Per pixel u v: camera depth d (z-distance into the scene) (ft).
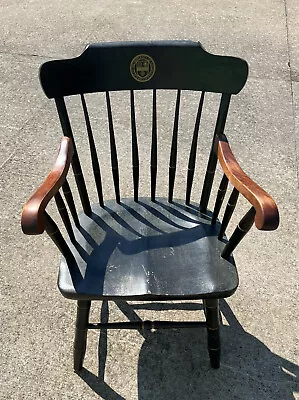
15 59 10.19
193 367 5.01
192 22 11.59
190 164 4.88
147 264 4.30
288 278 5.89
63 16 11.87
